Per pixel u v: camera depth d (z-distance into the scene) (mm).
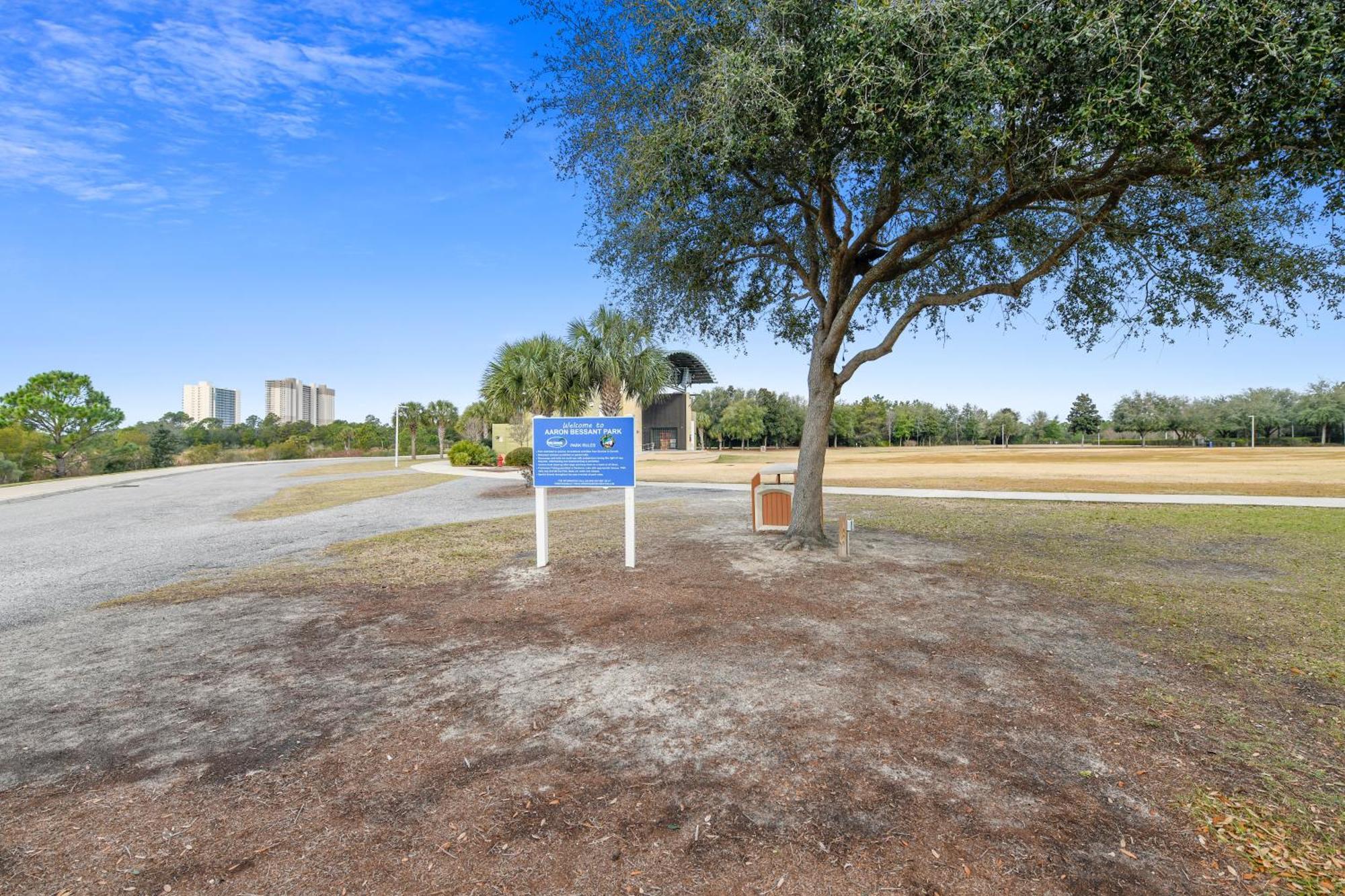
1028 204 7492
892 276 8875
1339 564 8195
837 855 2459
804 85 6434
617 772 3113
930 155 6383
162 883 2346
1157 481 21203
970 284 10242
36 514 16828
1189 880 2318
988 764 3180
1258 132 4984
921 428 107938
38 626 5871
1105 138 5223
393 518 13891
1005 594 6605
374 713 3863
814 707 3861
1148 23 4684
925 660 4676
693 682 4281
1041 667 4543
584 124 8836
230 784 3049
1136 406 102875
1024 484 20344
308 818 2758
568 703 3973
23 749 3443
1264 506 14172
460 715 3814
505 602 6469
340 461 55188
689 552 8906
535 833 2625
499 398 25438
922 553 8875
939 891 2254
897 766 3150
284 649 5090
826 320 9266
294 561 8922
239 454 64688
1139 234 7938
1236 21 4328
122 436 60125
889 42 5438
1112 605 6207
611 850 2506
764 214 9539
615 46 8211
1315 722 3672
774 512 10719
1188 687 4188
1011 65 5113
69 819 2771
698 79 7125
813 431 9352
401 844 2566
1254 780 3027
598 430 7922
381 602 6562
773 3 6223
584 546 9531
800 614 5863
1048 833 2594
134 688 4328
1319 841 2559
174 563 9039
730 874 2355
